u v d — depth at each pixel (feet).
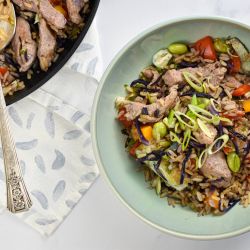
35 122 1.81
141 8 1.77
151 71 1.66
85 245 1.83
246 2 1.76
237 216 1.64
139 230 1.81
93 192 1.82
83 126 1.80
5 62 1.76
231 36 1.60
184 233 1.60
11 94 1.73
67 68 1.78
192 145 1.60
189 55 1.65
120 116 1.65
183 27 1.60
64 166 1.82
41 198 1.83
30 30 1.75
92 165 1.81
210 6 1.77
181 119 1.59
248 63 1.62
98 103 1.59
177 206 1.68
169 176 1.62
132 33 1.77
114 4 1.78
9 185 1.62
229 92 1.63
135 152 1.65
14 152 1.63
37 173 1.83
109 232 1.82
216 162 1.59
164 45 1.64
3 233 1.84
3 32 1.74
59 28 1.71
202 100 1.60
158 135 1.60
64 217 1.83
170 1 1.77
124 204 1.61
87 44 1.77
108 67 1.58
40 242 1.84
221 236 1.58
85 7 1.70
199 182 1.64
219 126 1.59
